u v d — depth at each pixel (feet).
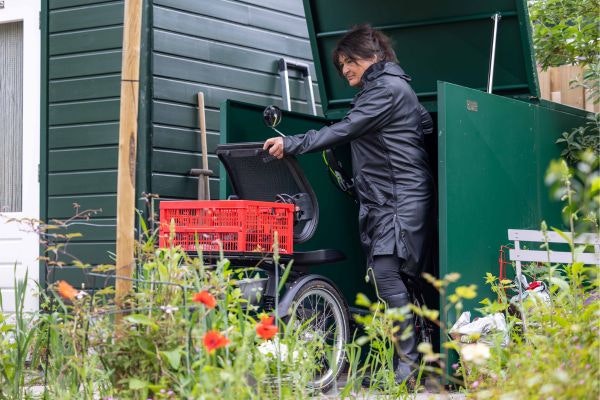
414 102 18.06
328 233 21.63
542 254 17.66
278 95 25.55
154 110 21.94
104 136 22.31
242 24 24.53
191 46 22.99
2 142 24.20
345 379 19.04
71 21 22.94
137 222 21.43
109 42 22.40
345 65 18.20
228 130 19.99
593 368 10.21
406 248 17.62
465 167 18.19
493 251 18.76
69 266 22.70
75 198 22.65
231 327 11.72
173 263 12.45
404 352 17.39
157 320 11.96
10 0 23.95
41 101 23.26
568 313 13.55
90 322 12.41
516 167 19.67
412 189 17.80
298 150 16.94
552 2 24.02
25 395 13.56
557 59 24.36
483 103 18.81
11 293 23.56
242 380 10.69
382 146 17.83
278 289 12.94
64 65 22.99
